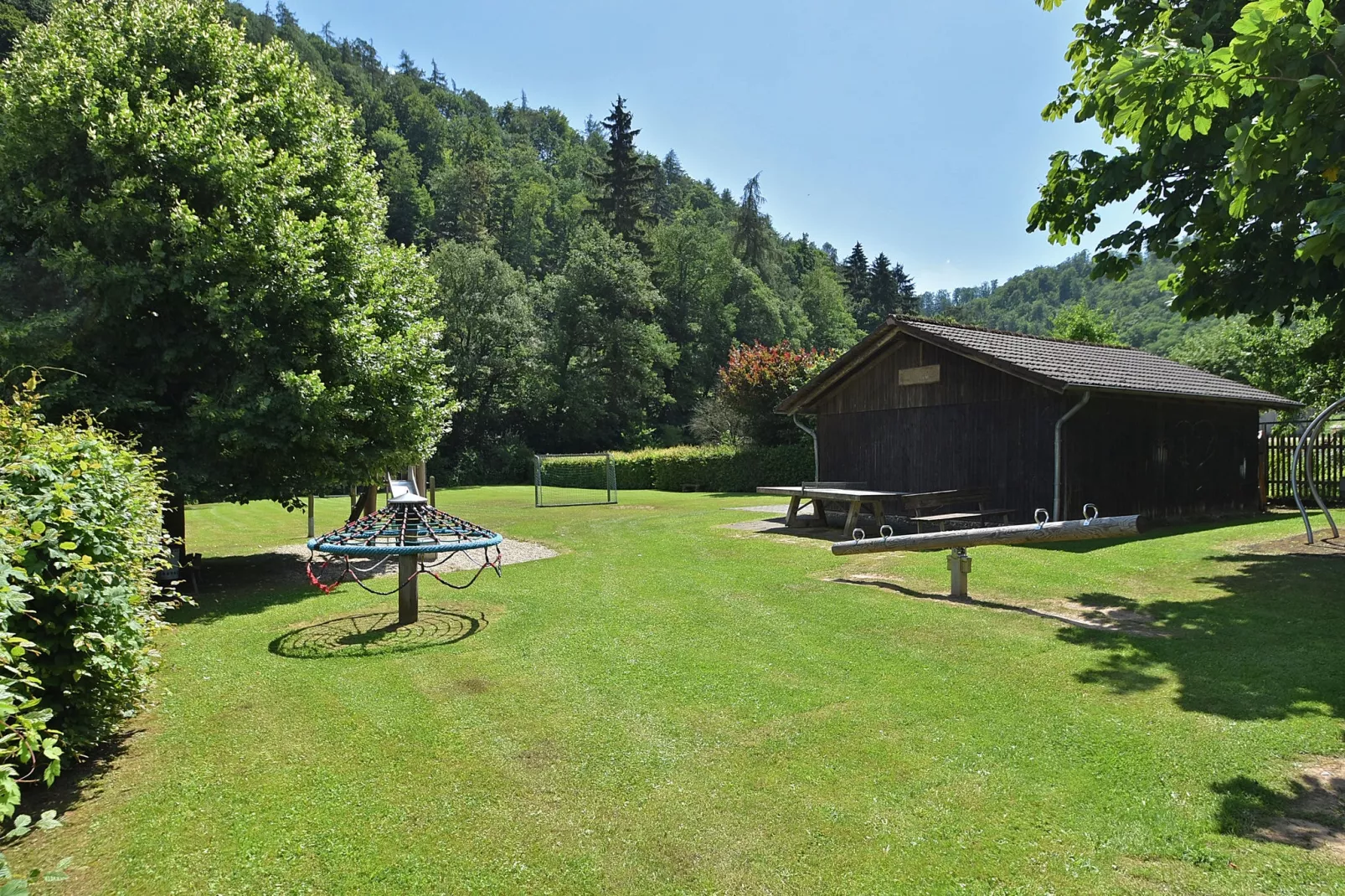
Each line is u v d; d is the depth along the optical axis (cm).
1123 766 380
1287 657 545
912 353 1466
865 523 1481
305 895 287
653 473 3341
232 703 502
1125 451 1313
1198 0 842
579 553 1174
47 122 895
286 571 1109
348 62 10694
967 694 488
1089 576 864
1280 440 1686
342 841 325
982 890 282
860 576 905
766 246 6669
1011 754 398
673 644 623
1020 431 1270
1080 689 493
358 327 1030
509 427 5016
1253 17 461
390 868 304
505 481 4528
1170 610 701
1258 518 1471
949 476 1394
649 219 6078
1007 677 523
